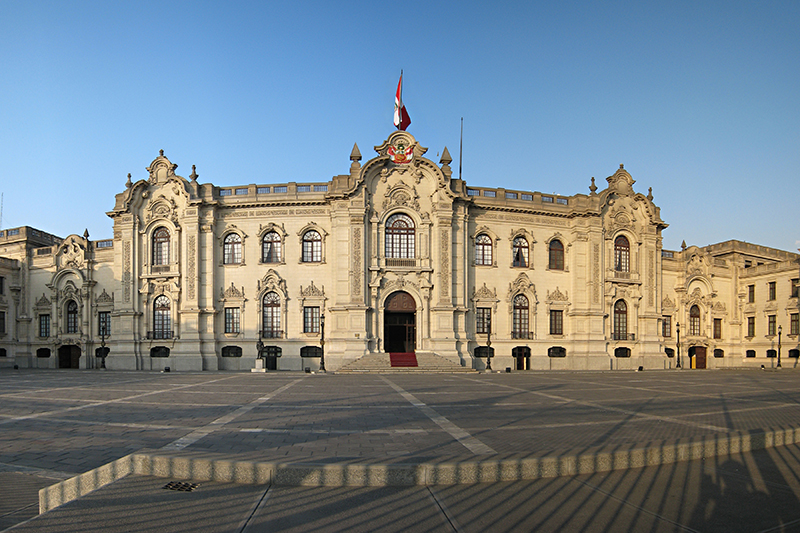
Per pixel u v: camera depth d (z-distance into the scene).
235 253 47.38
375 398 22.62
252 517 7.84
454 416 17.12
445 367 42.41
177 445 12.62
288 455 11.03
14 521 8.62
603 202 50.50
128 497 8.66
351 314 44.66
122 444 13.13
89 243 51.31
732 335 58.62
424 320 45.75
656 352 51.50
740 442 12.62
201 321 46.25
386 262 46.16
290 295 46.47
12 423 16.22
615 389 27.69
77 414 17.98
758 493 9.40
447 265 46.31
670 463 11.39
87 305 50.56
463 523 7.75
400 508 8.33
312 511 8.13
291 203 46.75
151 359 46.72
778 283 55.53
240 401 21.45
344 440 12.91
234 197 47.09
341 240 45.72
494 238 48.75
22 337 52.75
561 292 49.97
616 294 50.66
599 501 8.83
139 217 47.94
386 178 46.69
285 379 34.34
